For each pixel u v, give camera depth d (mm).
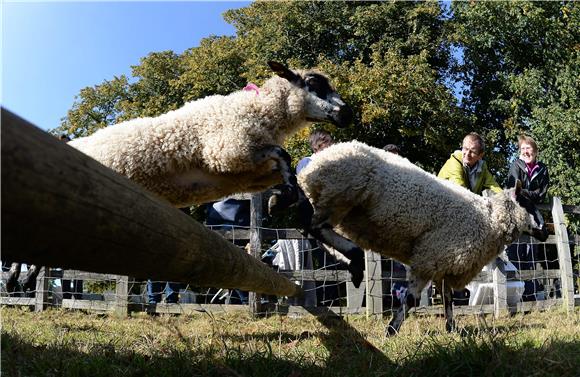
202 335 4906
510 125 16594
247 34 20750
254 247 6684
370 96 14898
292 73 4281
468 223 4969
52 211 1204
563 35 16875
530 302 7809
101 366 3062
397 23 17828
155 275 1923
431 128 15344
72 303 7492
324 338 4773
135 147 3789
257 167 4023
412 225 4797
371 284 6707
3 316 6695
